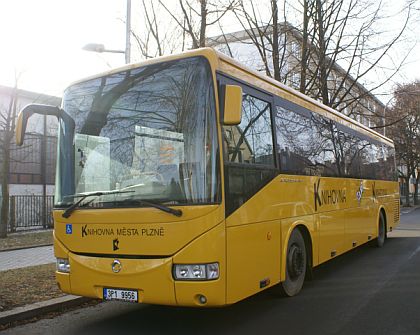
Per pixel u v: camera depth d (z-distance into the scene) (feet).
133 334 17.67
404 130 127.44
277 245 20.25
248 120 18.84
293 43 48.16
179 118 16.72
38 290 23.20
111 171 17.54
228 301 16.10
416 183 153.99
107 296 16.92
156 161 16.75
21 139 18.11
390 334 17.03
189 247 15.56
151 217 16.12
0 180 60.34
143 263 16.11
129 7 39.06
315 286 25.36
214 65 16.84
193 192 15.87
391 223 45.80
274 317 19.42
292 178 22.31
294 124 23.59
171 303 15.76
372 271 29.94
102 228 17.17
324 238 26.32
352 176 32.86
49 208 61.46
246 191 17.80
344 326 18.06
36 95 64.54
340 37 46.50
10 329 18.58
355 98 48.19
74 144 18.76
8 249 40.47
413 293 23.65
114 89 18.35
